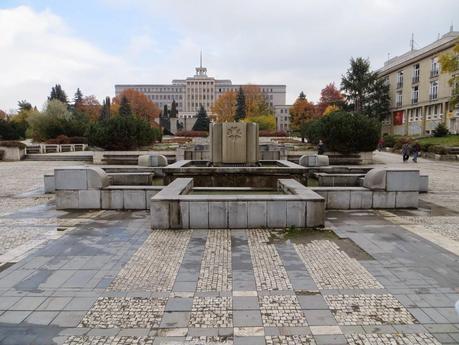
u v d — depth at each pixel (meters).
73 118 52.06
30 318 3.95
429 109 45.47
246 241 6.69
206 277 5.02
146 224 7.97
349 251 6.13
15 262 5.62
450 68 26.91
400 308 4.16
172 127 81.06
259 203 7.55
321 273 5.17
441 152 29.06
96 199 9.52
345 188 9.68
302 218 7.61
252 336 3.59
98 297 4.43
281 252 6.08
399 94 52.44
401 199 9.66
